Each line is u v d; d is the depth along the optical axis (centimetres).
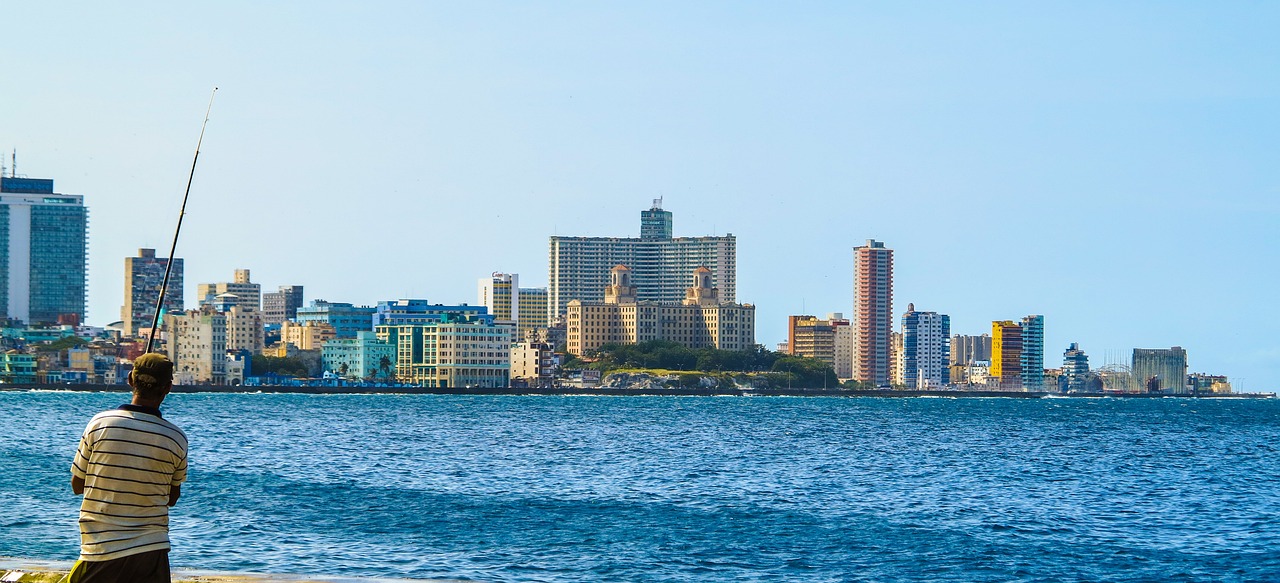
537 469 16675
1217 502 12675
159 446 2817
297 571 7556
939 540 9481
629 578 7631
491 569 7819
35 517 9550
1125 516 11250
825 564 8319
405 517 10338
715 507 11569
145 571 2806
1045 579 7944
